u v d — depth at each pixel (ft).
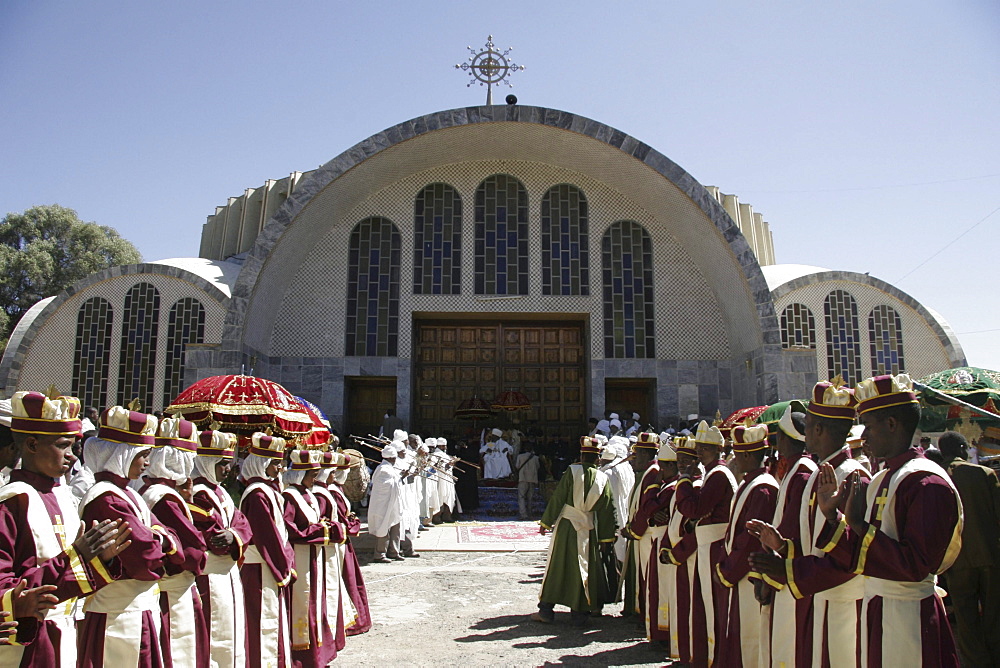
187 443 16.65
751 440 18.21
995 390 31.09
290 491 22.85
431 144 73.05
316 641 22.38
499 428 75.92
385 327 75.25
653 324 76.59
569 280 76.69
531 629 27.91
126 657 13.89
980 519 21.36
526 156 76.89
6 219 141.59
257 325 69.62
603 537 28.53
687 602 22.16
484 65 74.49
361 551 47.60
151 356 79.20
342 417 73.56
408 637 26.78
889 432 13.00
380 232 76.84
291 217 68.44
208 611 17.60
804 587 13.21
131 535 13.43
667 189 72.69
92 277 80.38
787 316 84.53
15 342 79.51
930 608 12.17
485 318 79.20
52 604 11.20
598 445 28.78
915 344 84.69
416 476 50.34
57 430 12.88
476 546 48.83
